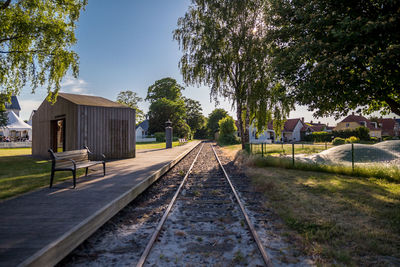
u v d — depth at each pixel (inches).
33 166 389.4
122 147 525.7
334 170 368.8
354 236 140.6
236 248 132.0
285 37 289.9
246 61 598.5
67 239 114.8
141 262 110.8
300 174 364.5
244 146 667.4
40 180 262.5
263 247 125.9
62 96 522.0
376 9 222.5
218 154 812.0
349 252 123.8
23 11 471.5
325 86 240.4
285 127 1911.9
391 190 252.2
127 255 124.6
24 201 178.5
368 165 367.2
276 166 446.3
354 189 257.0
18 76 503.8
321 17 229.0
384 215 177.6
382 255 122.9
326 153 534.0
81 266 114.3
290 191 253.9
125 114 534.9
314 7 243.1
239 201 217.3
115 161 464.8
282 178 330.6
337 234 145.9
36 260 93.5
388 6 206.7
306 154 650.8
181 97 2691.9
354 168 349.1
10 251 99.6
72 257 122.4
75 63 517.0
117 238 147.0
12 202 175.3
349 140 1163.3
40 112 625.0
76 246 122.1
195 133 3764.8
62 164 240.7
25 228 125.0
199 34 610.2
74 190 214.5
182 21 619.5
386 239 137.9
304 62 268.4
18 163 434.9
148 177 280.4
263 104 590.2
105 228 163.8
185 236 148.4
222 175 384.5
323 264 112.6
